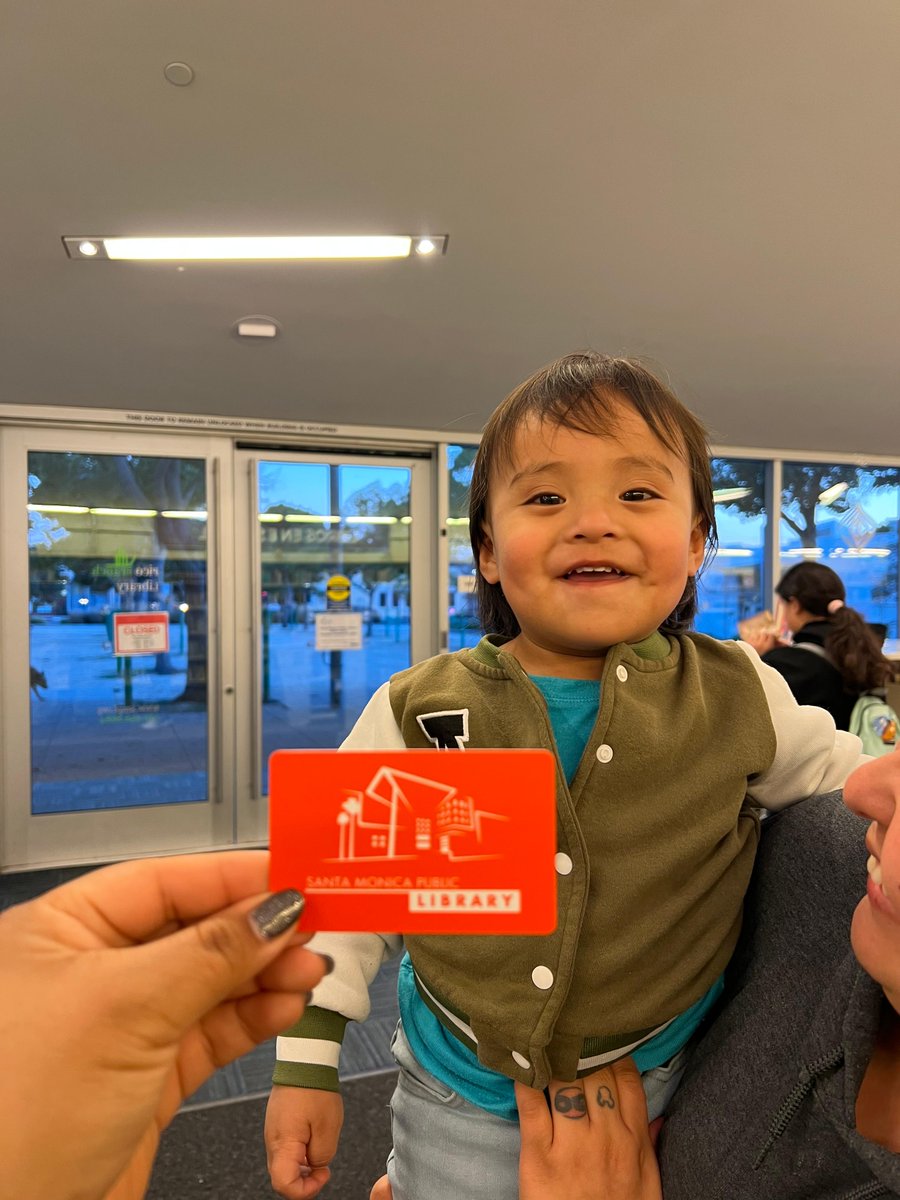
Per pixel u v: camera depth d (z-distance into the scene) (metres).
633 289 2.57
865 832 0.61
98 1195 0.38
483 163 1.88
